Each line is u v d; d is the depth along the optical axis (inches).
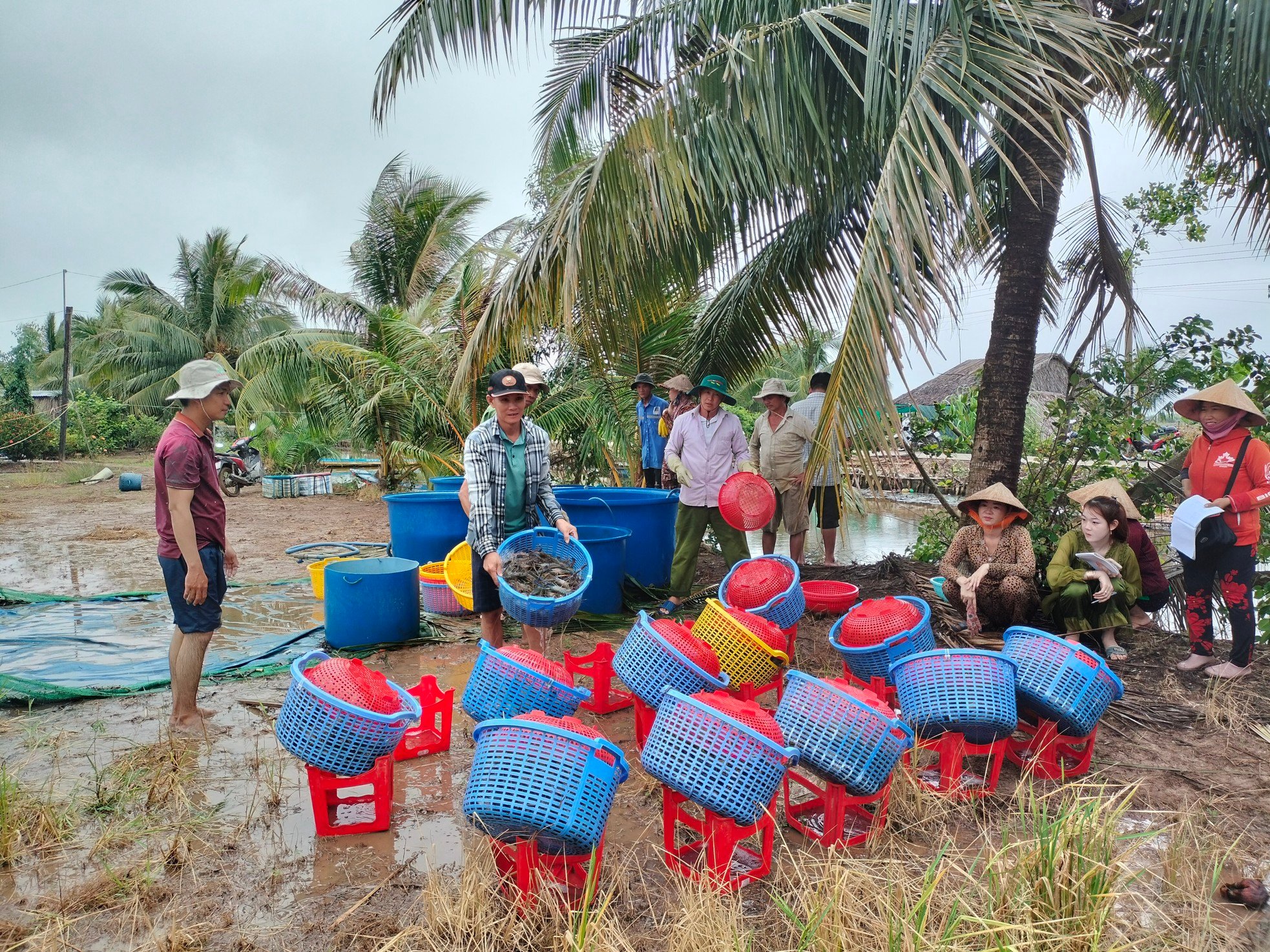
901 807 136.9
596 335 287.9
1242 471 194.9
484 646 145.0
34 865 122.4
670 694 117.0
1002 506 208.4
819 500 326.0
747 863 125.0
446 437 624.4
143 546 441.4
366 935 106.7
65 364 1160.2
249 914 111.6
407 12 273.6
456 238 788.0
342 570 241.3
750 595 194.7
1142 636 237.9
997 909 103.7
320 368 681.6
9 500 683.4
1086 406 290.2
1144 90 254.8
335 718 126.7
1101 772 151.8
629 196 238.4
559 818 104.0
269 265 760.3
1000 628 220.1
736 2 253.6
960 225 210.5
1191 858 121.3
